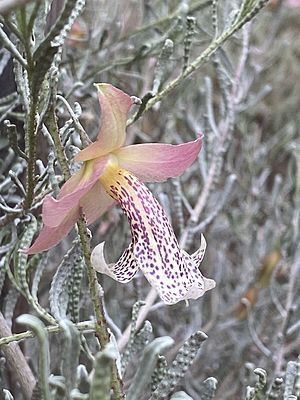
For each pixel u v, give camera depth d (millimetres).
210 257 207
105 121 73
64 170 73
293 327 154
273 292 177
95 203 77
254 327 187
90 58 160
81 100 140
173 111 210
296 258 178
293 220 185
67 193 73
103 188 77
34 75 63
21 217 96
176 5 185
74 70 145
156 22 157
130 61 144
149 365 66
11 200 115
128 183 76
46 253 97
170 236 75
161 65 103
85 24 184
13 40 94
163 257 74
